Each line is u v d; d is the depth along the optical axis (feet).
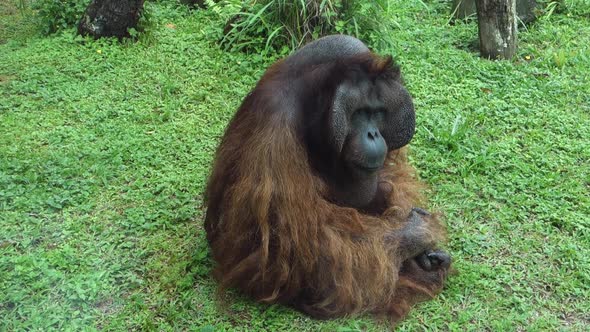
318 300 12.78
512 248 14.97
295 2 24.99
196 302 13.30
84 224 15.90
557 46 26.99
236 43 25.72
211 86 22.88
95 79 23.47
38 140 19.58
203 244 15.01
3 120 20.68
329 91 12.02
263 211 11.78
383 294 12.59
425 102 21.98
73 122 20.80
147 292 13.69
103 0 26.21
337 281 12.24
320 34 25.34
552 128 20.51
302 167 11.98
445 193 17.11
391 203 14.30
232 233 12.61
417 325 12.59
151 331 12.46
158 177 17.83
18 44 26.76
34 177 17.44
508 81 23.39
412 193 15.11
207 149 19.21
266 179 11.78
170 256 14.79
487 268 14.15
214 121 20.79
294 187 11.82
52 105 21.80
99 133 20.11
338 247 12.07
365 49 13.28
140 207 16.55
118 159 18.45
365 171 12.41
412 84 23.08
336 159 12.52
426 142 19.63
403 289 13.14
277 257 12.21
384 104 12.42
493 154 18.80
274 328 12.53
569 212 16.16
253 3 26.21
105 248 14.98
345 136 12.00
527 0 28.89
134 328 12.67
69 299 13.28
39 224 15.76
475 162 18.24
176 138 19.75
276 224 12.01
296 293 12.74
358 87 12.07
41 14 28.02
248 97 13.23
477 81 23.48
